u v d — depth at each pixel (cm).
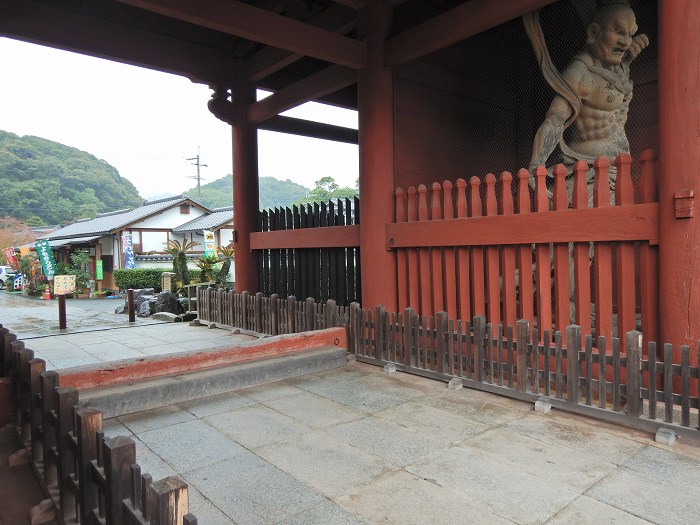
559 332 420
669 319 397
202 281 1823
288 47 630
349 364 602
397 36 643
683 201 385
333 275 829
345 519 255
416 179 709
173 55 883
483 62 818
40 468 289
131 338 873
